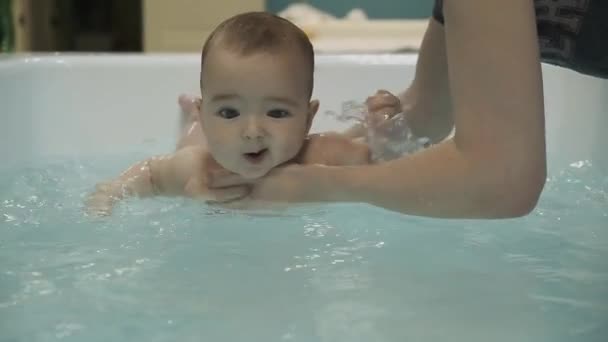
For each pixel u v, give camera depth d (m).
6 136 1.42
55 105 1.52
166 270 0.88
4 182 1.27
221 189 1.01
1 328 0.75
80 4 3.55
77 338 0.73
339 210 1.03
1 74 1.43
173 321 0.76
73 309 0.79
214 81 0.96
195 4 2.28
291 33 1.00
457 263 0.92
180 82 1.58
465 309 0.79
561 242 0.99
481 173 0.76
